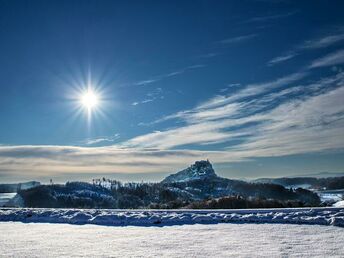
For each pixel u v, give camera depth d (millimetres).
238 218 18578
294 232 15266
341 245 12680
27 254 11938
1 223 19672
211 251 12016
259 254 11484
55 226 18312
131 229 16969
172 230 16422
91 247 12961
